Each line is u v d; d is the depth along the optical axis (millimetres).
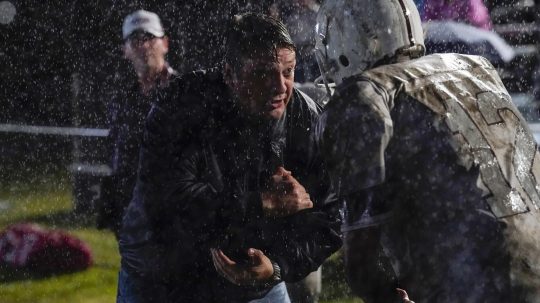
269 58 3367
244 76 3389
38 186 8633
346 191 2928
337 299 5789
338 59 3232
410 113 2957
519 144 3029
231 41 3412
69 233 7219
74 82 9016
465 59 3191
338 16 3197
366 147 2896
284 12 6387
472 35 7668
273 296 3668
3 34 9531
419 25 3211
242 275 3408
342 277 6141
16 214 7836
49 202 8203
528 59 8094
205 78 3496
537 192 2994
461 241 2883
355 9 3154
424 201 2922
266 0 6477
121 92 5270
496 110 3047
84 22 8719
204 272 3596
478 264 2865
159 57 5293
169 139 3457
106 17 8547
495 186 2912
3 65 9633
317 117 3557
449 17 7652
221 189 3494
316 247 3535
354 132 2914
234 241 3494
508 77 8062
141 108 5199
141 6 7922
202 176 3502
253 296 3629
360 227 2922
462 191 2896
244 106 3432
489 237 2865
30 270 6566
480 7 7742
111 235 7273
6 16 9484
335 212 3574
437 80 3045
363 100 2941
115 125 5184
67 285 6281
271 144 3492
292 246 3496
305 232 3516
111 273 6504
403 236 2947
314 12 6301
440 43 7547
